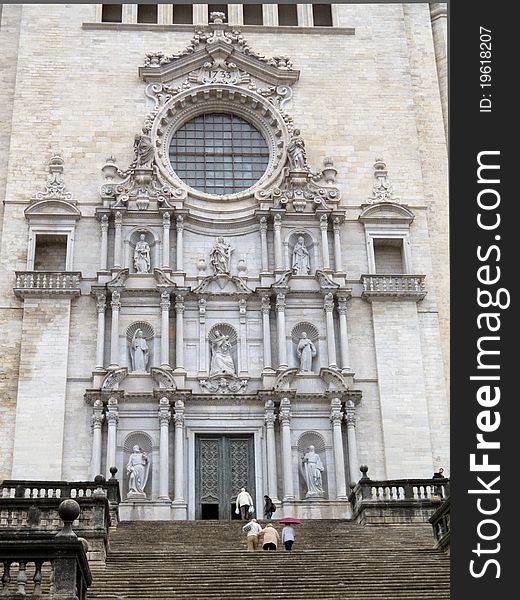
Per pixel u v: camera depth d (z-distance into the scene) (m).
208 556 27.42
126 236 45.41
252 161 48.47
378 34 51.44
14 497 32.88
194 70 49.28
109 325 43.84
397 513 35.12
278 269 44.94
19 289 43.50
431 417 43.88
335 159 48.38
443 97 51.59
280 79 49.59
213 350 44.03
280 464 42.19
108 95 48.47
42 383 42.38
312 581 24.45
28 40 49.22
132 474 40.91
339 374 43.19
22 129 47.22
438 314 45.94
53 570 19.16
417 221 47.44
